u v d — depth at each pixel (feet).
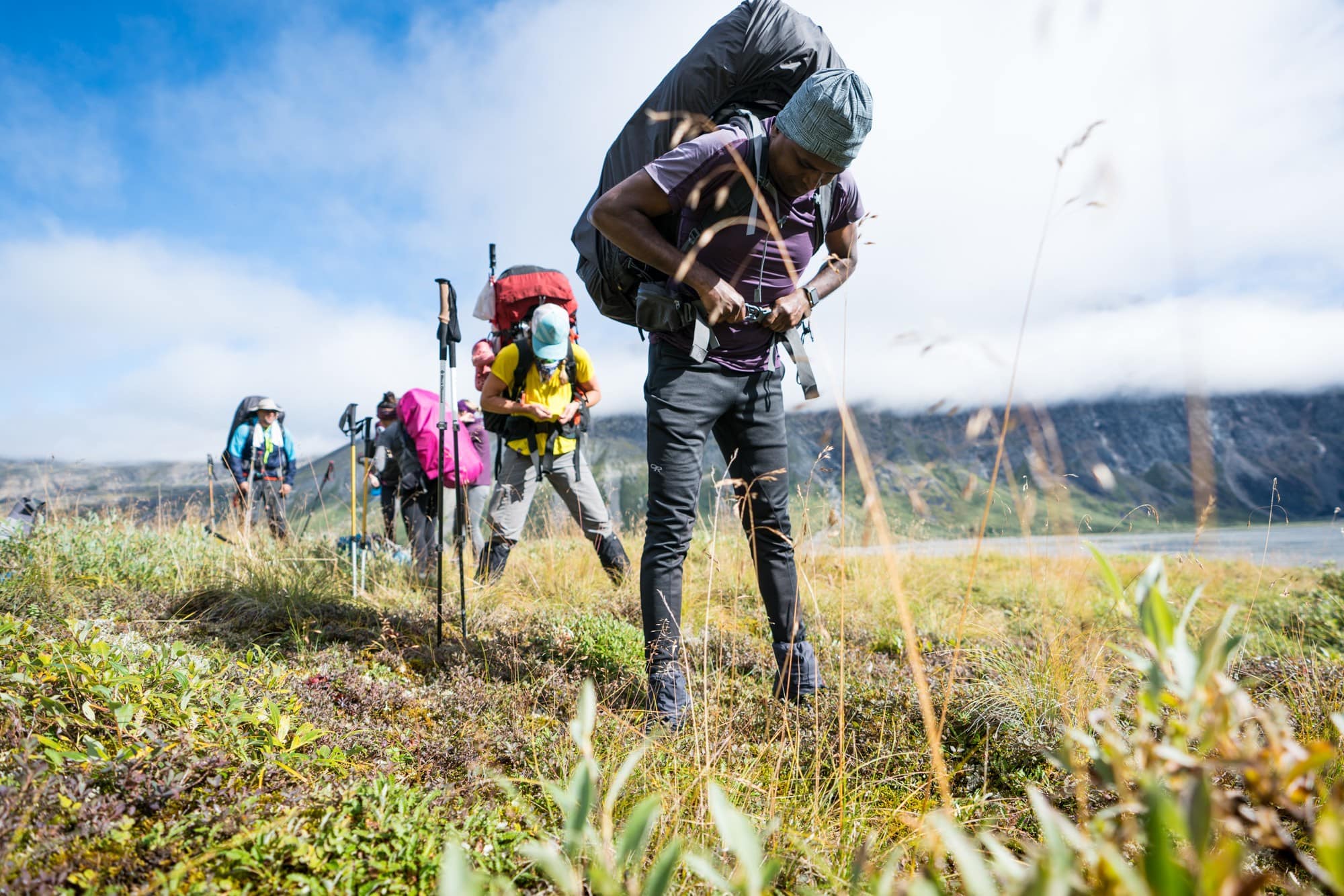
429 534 18.98
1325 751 1.98
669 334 9.20
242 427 26.27
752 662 11.33
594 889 4.49
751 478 9.60
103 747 6.01
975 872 1.85
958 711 8.85
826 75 7.74
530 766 7.24
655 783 6.32
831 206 9.39
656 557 9.04
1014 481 3.61
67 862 4.59
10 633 7.85
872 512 3.45
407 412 19.30
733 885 2.36
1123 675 7.40
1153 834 1.93
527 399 16.97
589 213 10.75
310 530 22.71
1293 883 4.05
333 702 8.71
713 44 9.40
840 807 5.95
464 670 10.28
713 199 8.32
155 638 10.89
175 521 21.12
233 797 5.62
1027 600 16.38
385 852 5.24
